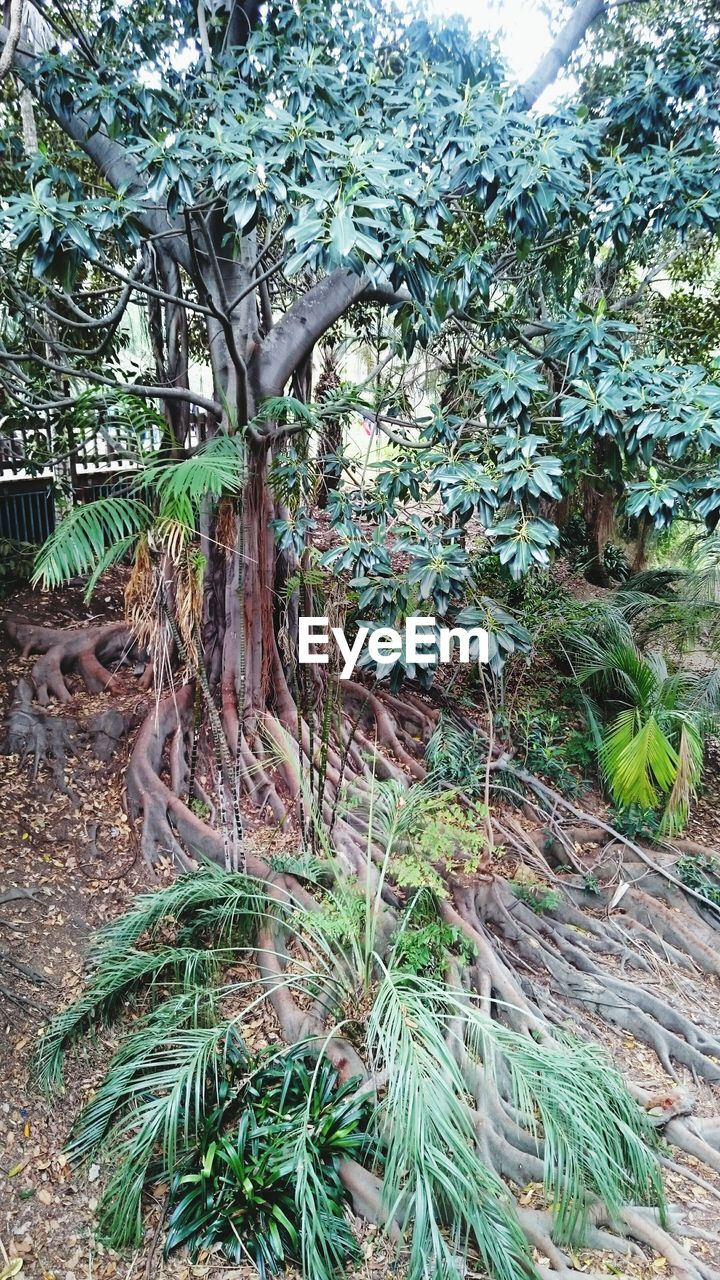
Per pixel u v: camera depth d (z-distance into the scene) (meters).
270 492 6.98
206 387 11.52
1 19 6.16
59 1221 3.93
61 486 9.01
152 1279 3.69
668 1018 5.92
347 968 5.18
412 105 5.58
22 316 7.21
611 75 8.60
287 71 5.46
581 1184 3.73
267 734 6.80
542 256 7.52
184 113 5.34
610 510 13.08
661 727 7.83
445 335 8.52
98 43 6.51
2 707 6.80
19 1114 4.36
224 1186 3.92
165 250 6.68
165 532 4.21
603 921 6.89
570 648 9.16
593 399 5.41
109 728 6.75
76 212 4.81
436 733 7.63
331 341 10.26
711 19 8.27
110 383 6.09
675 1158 4.91
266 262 7.73
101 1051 4.76
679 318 11.36
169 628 5.03
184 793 6.52
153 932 5.38
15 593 8.35
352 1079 4.36
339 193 4.05
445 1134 3.37
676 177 5.81
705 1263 4.12
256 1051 4.74
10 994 4.90
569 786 8.09
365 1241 3.86
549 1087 3.76
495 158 4.99
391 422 7.21
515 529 5.25
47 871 5.85
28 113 5.86
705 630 9.66
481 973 5.43
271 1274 3.66
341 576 6.57
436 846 5.25
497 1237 3.38
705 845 8.22
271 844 6.13
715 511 5.29
